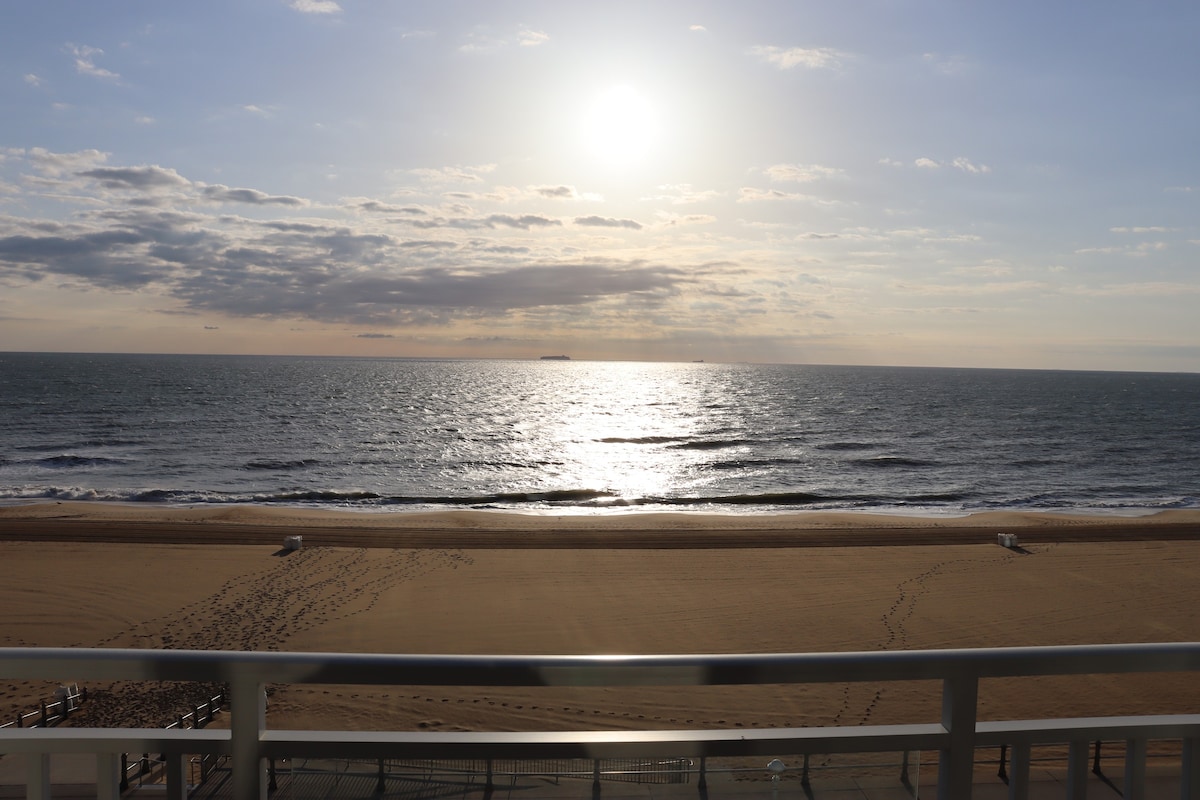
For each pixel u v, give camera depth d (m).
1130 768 1.88
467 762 1.85
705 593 23.38
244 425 81.12
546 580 24.64
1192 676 13.98
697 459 64.06
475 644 19.31
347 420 89.25
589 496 47.66
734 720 12.98
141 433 72.88
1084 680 13.59
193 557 27.05
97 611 21.31
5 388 123.56
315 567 25.94
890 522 36.28
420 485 50.75
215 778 1.70
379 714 13.12
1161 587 24.50
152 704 13.68
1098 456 66.94
